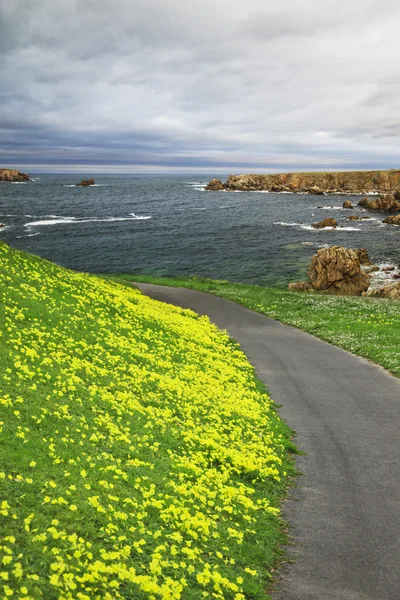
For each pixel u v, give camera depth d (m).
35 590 7.96
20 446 12.66
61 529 9.98
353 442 19.19
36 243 120.06
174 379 23.16
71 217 176.62
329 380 27.88
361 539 12.52
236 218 177.00
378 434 20.03
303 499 14.66
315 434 20.02
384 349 34.50
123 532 10.63
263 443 18.41
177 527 11.56
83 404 17.03
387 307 51.75
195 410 20.05
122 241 126.38
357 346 35.97
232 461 16.20
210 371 26.44
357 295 68.75
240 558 11.18
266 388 26.27
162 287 67.19
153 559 9.66
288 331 43.50
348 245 116.81
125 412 17.62
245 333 41.97
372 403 23.94
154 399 19.89
